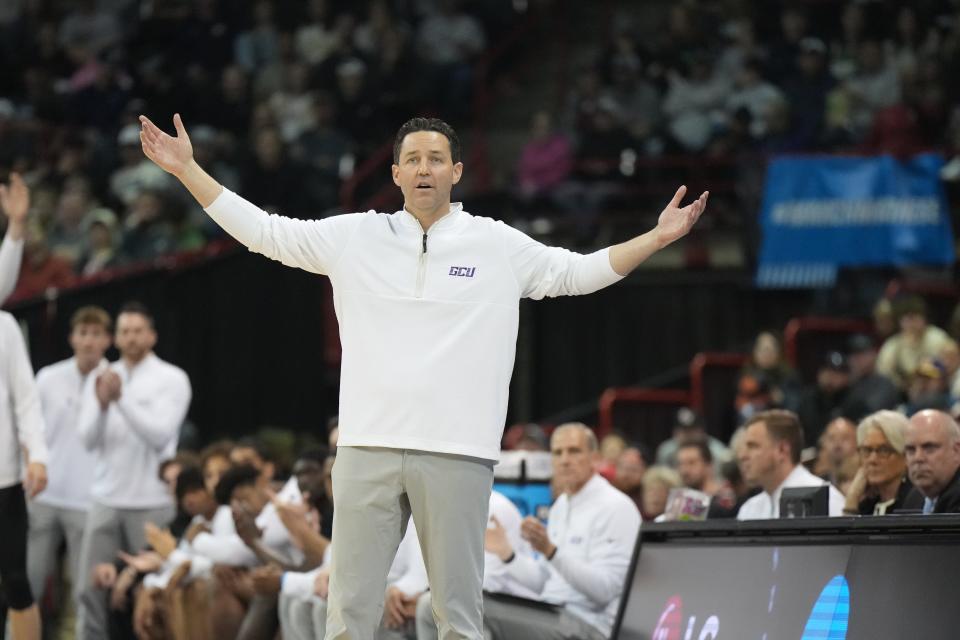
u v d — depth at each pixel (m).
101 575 29.69
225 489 28.19
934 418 20.59
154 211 49.91
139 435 30.33
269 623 26.73
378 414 14.77
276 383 43.03
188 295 40.94
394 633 24.31
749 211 47.81
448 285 15.02
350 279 15.21
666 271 49.28
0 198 25.97
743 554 19.50
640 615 20.44
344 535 14.88
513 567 23.50
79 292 38.69
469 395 14.84
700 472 31.02
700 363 45.47
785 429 23.30
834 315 46.59
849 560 18.20
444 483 14.73
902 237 45.91
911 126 48.59
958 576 17.03
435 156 15.21
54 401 31.52
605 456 36.38
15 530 23.64
